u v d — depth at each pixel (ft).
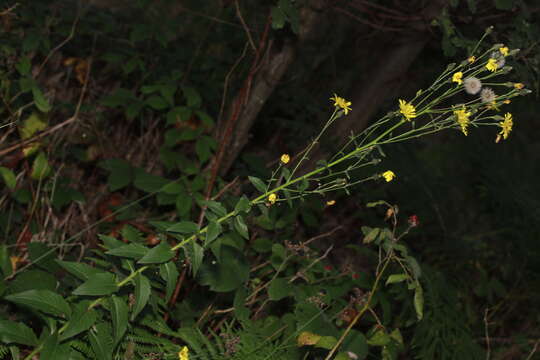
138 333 5.74
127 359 5.22
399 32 10.18
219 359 5.98
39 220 8.71
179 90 10.73
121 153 10.55
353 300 6.73
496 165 14.28
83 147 10.15
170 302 7.22
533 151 15.96
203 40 11.17
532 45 7.64
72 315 4.78
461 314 8.89
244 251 8.59
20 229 8.64
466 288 10.47
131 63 10.07
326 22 11.71
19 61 8.56
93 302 4.99
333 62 12.48
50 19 9.56
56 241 8.20
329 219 11.53
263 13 10.89
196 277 6.79
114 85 11.18
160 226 5.01
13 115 8.26
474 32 9.46
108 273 4.88
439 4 8.94
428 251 11.53
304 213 9.29
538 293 11.01
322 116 11.89
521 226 12.16
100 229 8.96
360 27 12.20
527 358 9.07
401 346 6.72
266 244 8.23
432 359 7.67
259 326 6.87
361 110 10.68
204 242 4.95
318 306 6.82
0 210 8.52
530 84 8.21
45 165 8.28
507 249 11.87
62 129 9.47
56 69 10.55
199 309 7.74
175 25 11.02
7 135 8.70
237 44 11.58
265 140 12.23
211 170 9.24
